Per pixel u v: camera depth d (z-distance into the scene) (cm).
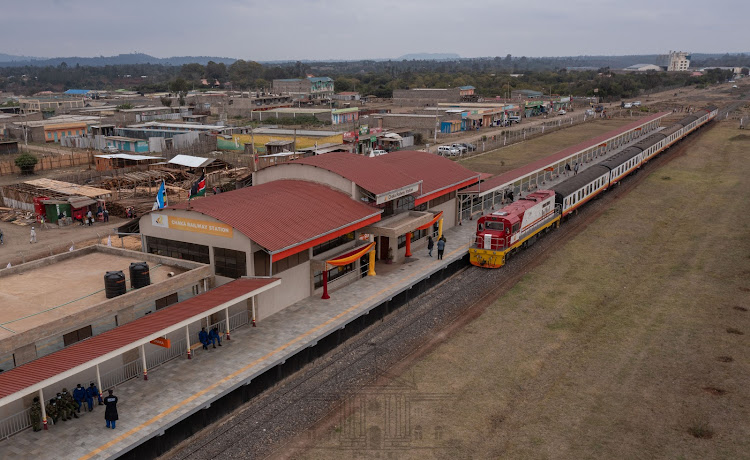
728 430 2311
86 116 14175
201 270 3062
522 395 2586
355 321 3209
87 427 2208
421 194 4494
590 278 4062
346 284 3778
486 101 17462
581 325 3312
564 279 4044
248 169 7831
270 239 3108
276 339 2944
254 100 15750
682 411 2445
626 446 2216
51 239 4975
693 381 2683
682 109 16912
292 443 2269
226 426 2384
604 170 6425
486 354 2972
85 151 10338
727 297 3666
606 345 3058
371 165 4338
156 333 2386
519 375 2758
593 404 2506
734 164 8212
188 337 2728
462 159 9144
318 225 3459
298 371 2831
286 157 8131
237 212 3278
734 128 12169
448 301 3694
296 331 3041
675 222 5472
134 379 2555
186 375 2586
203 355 2778
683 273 4128
